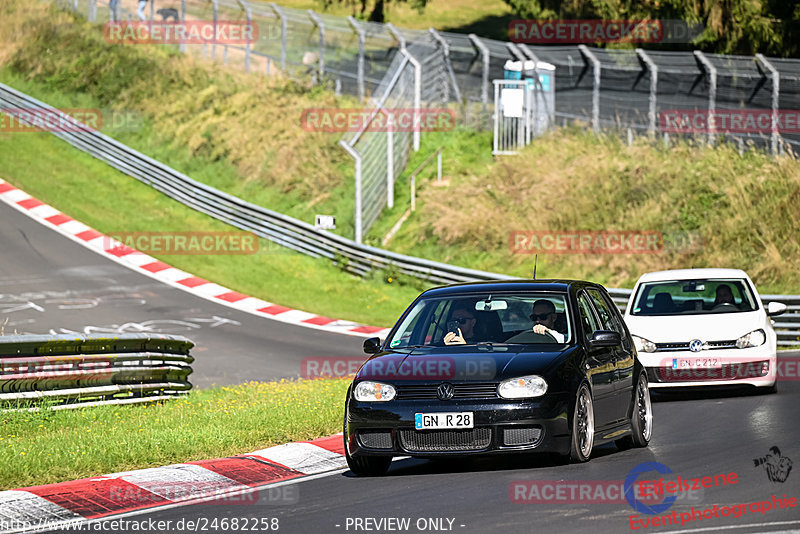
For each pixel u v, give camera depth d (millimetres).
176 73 184500
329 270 131375
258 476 36656
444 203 140875
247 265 131500
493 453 34281
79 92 184625
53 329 97688
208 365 82062
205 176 161000
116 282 119562
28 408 47688
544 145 146875
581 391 35750
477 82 171250
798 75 140125
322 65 177000
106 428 45250
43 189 153875
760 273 119438
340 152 157750
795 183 128375
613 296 101250
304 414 47156
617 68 148375
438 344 38344
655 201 131125
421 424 34531
